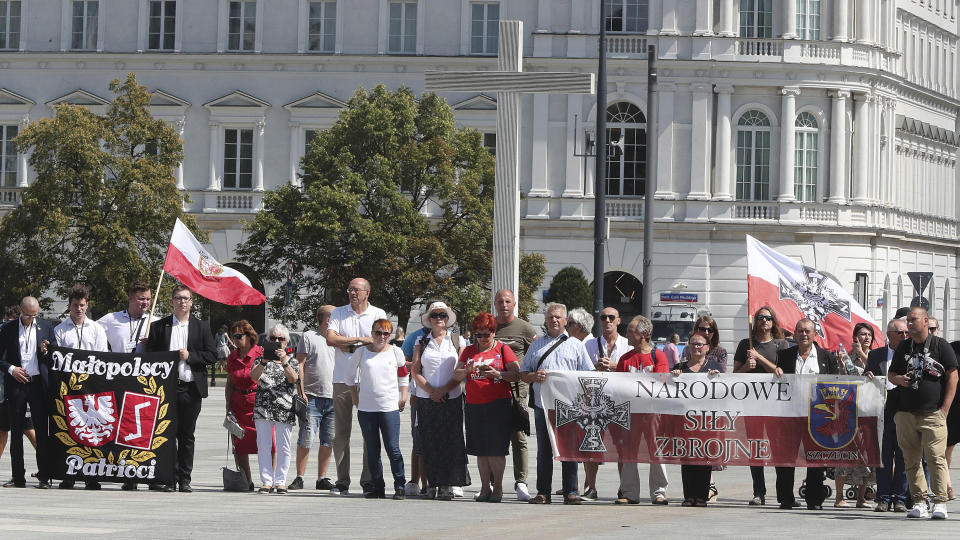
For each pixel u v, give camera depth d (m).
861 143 83.38
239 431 27.19
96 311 70.31
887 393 24.33
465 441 26.52
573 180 82.19
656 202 81.44
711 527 21.19
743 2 82.56
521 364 26.44
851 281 81.88
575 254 82.31
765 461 25.28
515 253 40.25
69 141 68.88
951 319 96.62
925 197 96.69
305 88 84.50
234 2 85.25
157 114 84.88
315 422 27.89
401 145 70.88
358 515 22.42
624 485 25.52
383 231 69.62
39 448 26.64
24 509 22.53
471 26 83.88
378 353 25.58
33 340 26.91
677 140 81.81
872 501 27.30
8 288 69.88
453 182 70.44
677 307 78.44
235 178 84.94
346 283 70.00
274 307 71.81
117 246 69.62
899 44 93.38
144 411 26.44
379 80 84.06
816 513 24.33
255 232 72.56
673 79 81.69
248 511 22.88
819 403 25.22
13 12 85.94
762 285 26.98
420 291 69.06
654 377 25.34
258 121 84.44
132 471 26.41
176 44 85.06
